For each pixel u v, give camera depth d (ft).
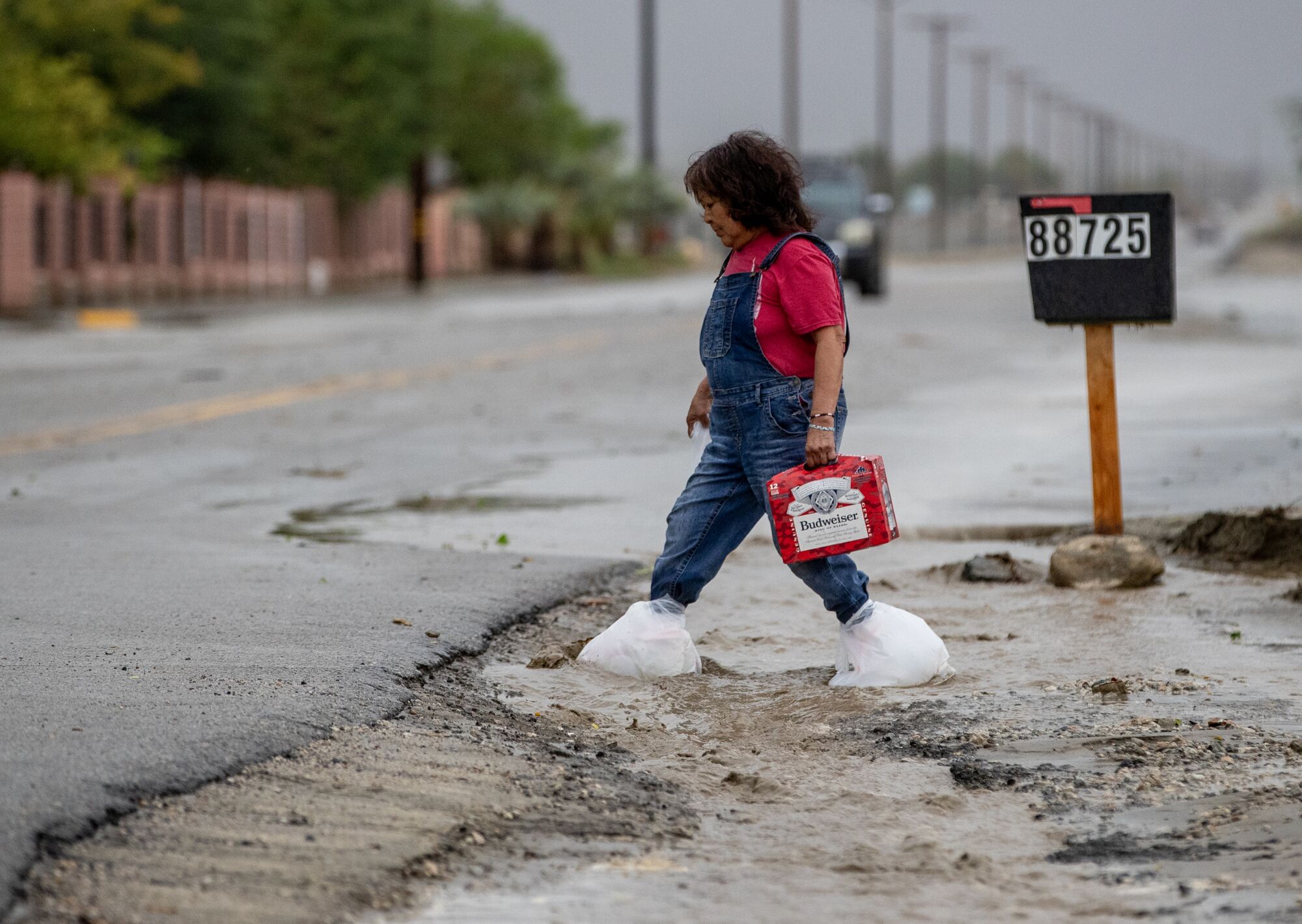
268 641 40.42
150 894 24.40
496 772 31.55
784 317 37.60
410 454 84.64
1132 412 101.04
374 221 455.22
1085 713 36.27
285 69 370.94
